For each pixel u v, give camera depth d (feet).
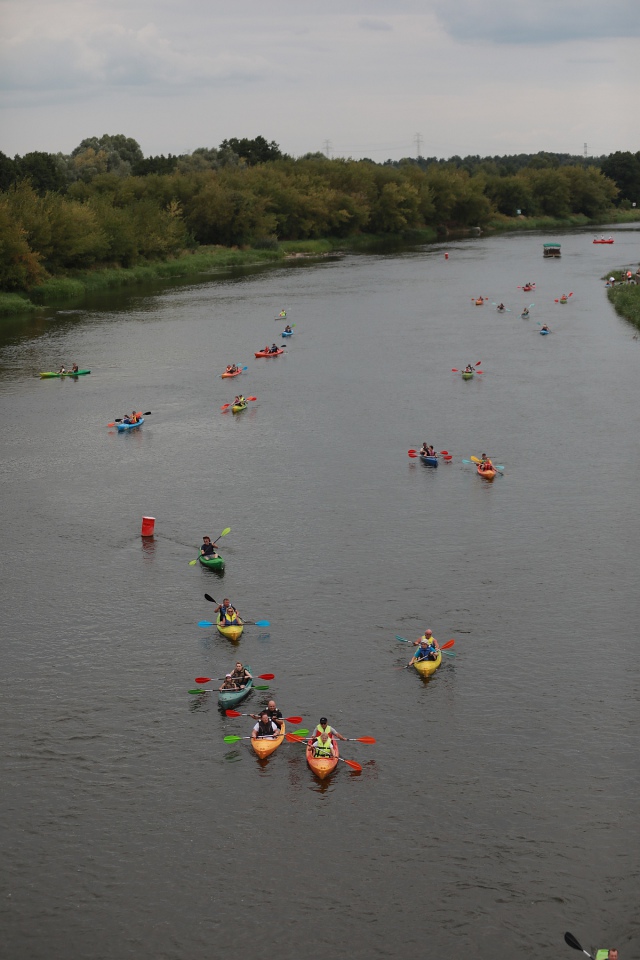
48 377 288.71
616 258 552.00
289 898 91.25
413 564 155.02
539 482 189.47
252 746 112.37
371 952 85.40
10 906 91.04
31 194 453.58
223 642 134.31
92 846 98.07
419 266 540.11
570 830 98.07
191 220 597.93
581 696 119.44
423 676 124.57
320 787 105.81
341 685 123.34
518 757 108.88
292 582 150.51
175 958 85.51
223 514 178.29
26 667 129.18
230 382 279.69
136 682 125.80
